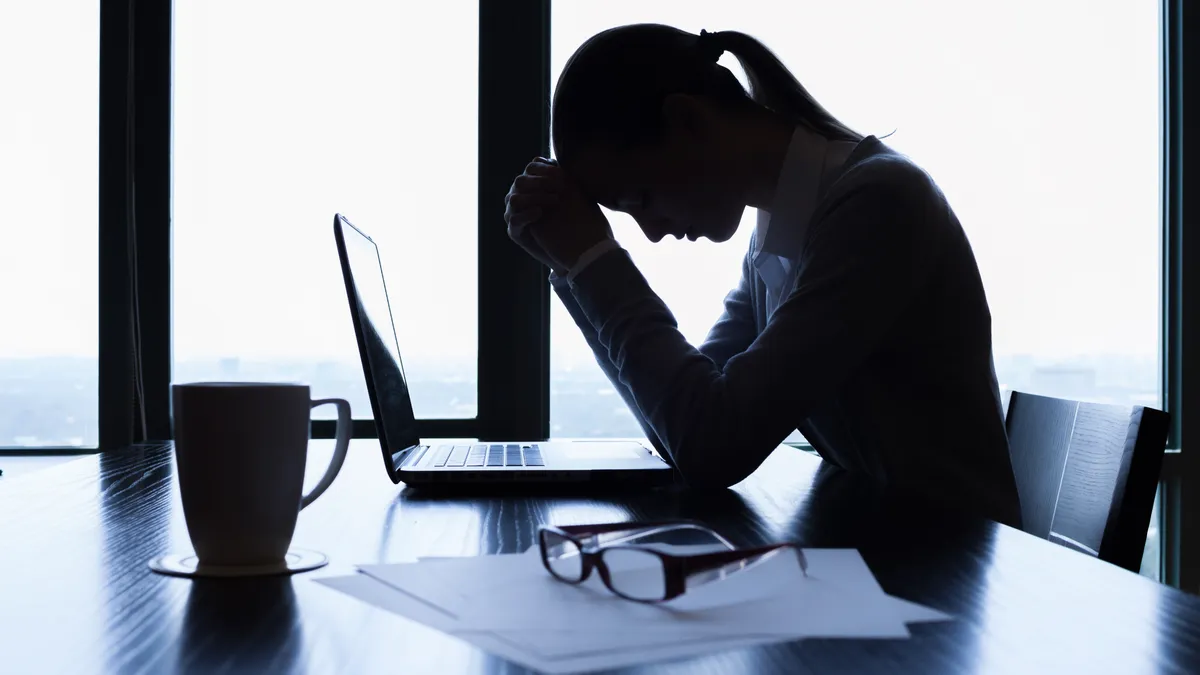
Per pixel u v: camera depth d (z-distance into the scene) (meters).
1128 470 0.88
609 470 0.88
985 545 0.62
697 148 1.04
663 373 0.91
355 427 1.92
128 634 0.41
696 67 1.05
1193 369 2.11
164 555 0.58
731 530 0.67
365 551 0.59
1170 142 2.12
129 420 1.87
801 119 1.11
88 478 0.95
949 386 1.03
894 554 0.59
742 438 0.87
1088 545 0.92
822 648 0.39
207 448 0.52
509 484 0.88
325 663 0.37
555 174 1.04
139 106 1.87
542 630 0.40
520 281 1.94
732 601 0.45
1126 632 0.42
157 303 1.89
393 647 0.39
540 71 1.94
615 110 1.01
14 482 0.92
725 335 1.37
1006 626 0.43
